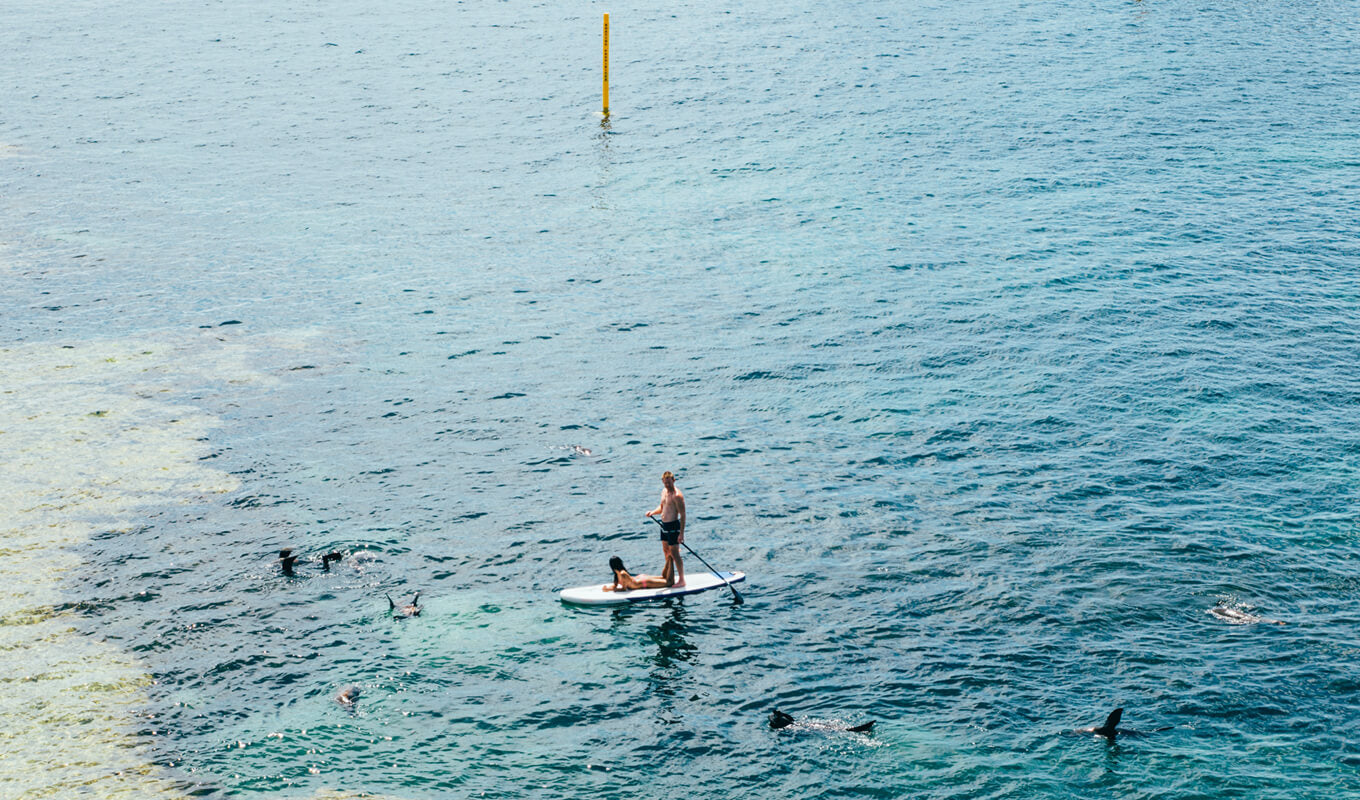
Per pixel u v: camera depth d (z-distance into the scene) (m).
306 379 38.97
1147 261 47.19
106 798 20.78
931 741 22.30
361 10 106.62
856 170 59.75
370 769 21.72
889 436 34.81
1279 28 89.38
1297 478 31.77
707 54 85.69
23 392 37.53
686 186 58.41
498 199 57.28
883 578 27.88
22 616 26.34
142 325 43.12
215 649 25.38
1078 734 22.31
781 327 42.59
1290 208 52.66
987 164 59.97
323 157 64.69
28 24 101.62
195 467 33.22
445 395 37.97
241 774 21.52
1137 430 34.62
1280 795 20.55
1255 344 40.00
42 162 64.06
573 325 43.22
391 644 25.62
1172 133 64.06
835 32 91.62
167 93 78.69
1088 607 26.38
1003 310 43.22
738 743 22.44
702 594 27.47
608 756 22.17
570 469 33.41
